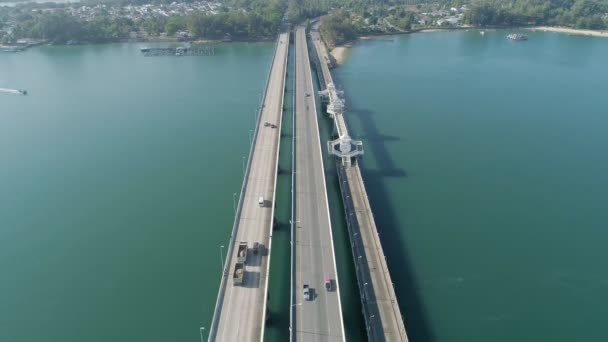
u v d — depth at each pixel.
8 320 95.38
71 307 98.56
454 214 128.75
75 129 189.50
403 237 119.19
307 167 137.38
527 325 94.81
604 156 162.50
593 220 126.50
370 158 160.75
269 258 98.88
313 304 86.50
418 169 153.00
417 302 99.75
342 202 135.75
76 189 143.38
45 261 112.06
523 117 199.50
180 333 92.31
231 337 81.19
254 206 118.88
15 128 190.50
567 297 101.69
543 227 123.50
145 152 168.62
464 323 95.06
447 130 185.25
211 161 161.75
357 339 90.75
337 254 114.25
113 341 90.44
